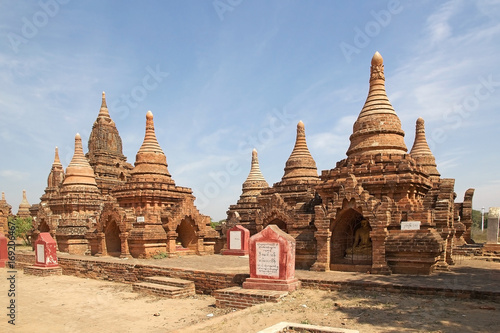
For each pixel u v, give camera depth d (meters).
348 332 11.72
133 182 42.69
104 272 31.47
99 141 58.91
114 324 18.19
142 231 36.12
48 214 46.41
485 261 31.03
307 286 20.77
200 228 41.34
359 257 25.62
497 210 34.25
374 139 28.64
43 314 20.34
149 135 47.03
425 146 42.16
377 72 30.41
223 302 20.09
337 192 27.59
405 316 14.77
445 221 25.39
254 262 20.92
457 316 14.50
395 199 25.41
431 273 22.88
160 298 23.42
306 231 27.38
